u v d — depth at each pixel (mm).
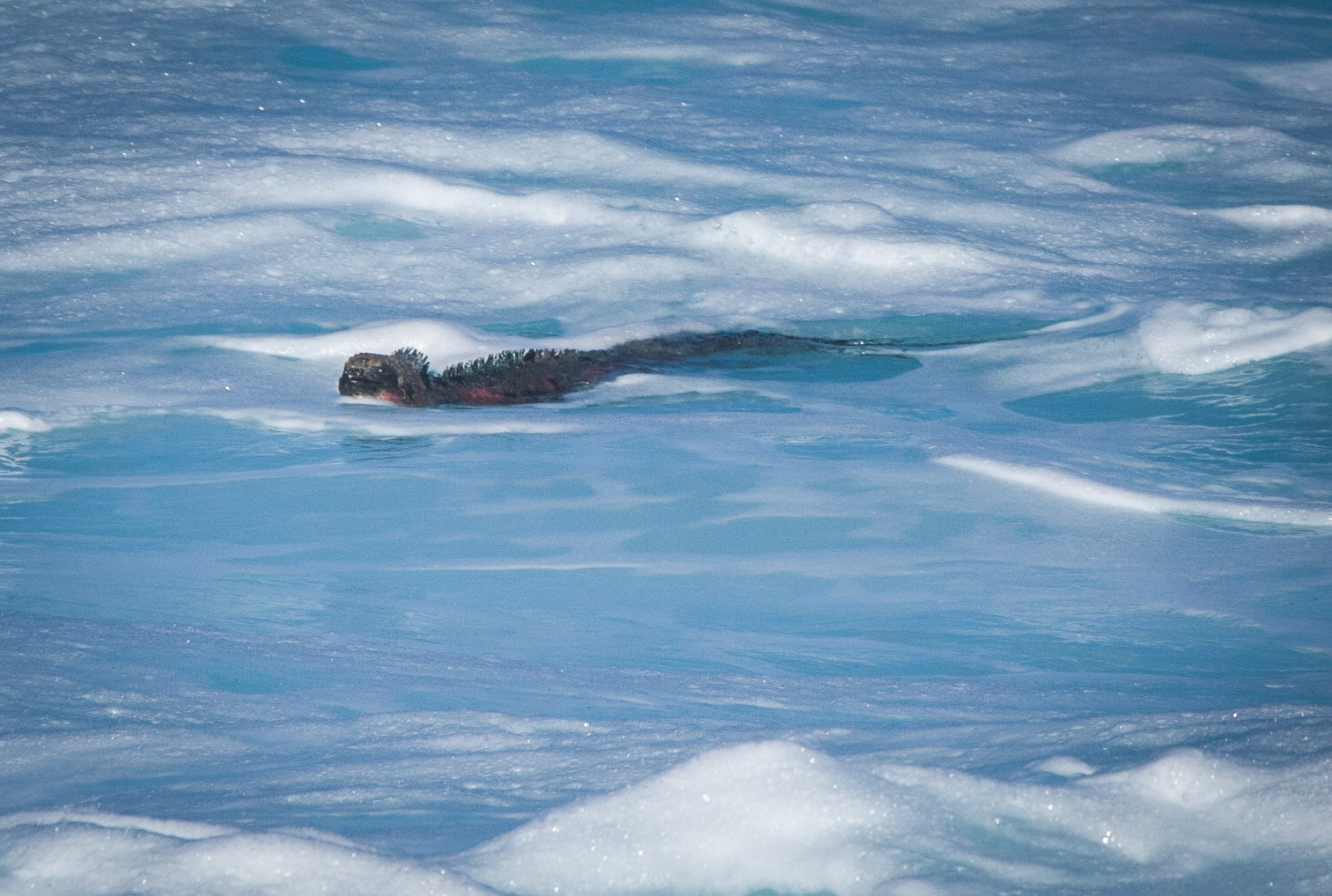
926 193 34875
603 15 54938
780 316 27766
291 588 16078
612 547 17719
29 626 13914
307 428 22484
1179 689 12820
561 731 11109
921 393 24203
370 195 33875
